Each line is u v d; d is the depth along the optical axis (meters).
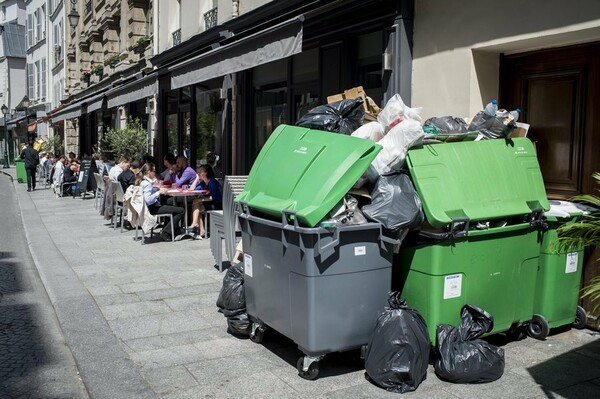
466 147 4.72
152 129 18.22
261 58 7.50
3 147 50.75
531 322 5.18
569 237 4.27
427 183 4.39
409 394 4.05
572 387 4.17
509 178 4.80
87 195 19.62
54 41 36.91
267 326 4.95
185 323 5.63
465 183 4.54
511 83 6.36
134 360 4.72
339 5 8.00
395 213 4.26
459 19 6.41
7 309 6.39
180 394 4.11
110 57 22.48
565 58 5.75
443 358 4.23
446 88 6.60
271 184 4.66
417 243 4.48
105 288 6.88
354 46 8.40
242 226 4.95
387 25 7.31
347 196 4.37
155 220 9.79
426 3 6.89
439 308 4.39
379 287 4.38
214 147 13.80
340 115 4.95
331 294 4.19
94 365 4.57
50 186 23.53
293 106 10.30
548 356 4.75
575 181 5.66
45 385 4.43
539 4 5.48
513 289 4.80
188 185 10.73
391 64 7.20
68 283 7.05
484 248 4.55
